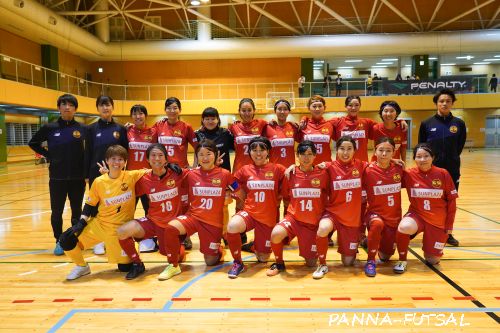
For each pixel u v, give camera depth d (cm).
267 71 2514
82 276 377
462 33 2238
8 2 1487
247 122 476
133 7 2350
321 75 2995
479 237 491
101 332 267
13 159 1853
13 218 648
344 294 323
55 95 1770
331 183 382
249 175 397
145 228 382
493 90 2209
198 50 2334
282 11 2362
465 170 1265
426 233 384
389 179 387
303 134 488
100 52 2309
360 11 2336
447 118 458
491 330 262
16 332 268
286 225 377
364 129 492
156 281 361
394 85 2236
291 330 265
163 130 473
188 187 406
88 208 377
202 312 295
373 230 369
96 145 457
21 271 392
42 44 2033
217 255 402
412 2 2266
